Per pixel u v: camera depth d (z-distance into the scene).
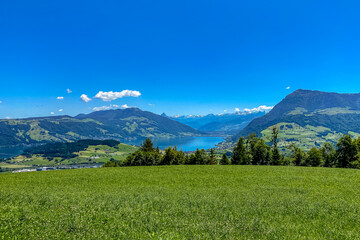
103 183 25.08
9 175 34.81
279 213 10.34
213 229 7.27
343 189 17.89
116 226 7.61
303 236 7.25
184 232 7.13
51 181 27.58
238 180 25.23
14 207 10.12
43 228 7.19
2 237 6.48
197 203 11.93
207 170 36.94
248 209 10.74
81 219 7.97
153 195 14.54
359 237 7.41
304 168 38.72
